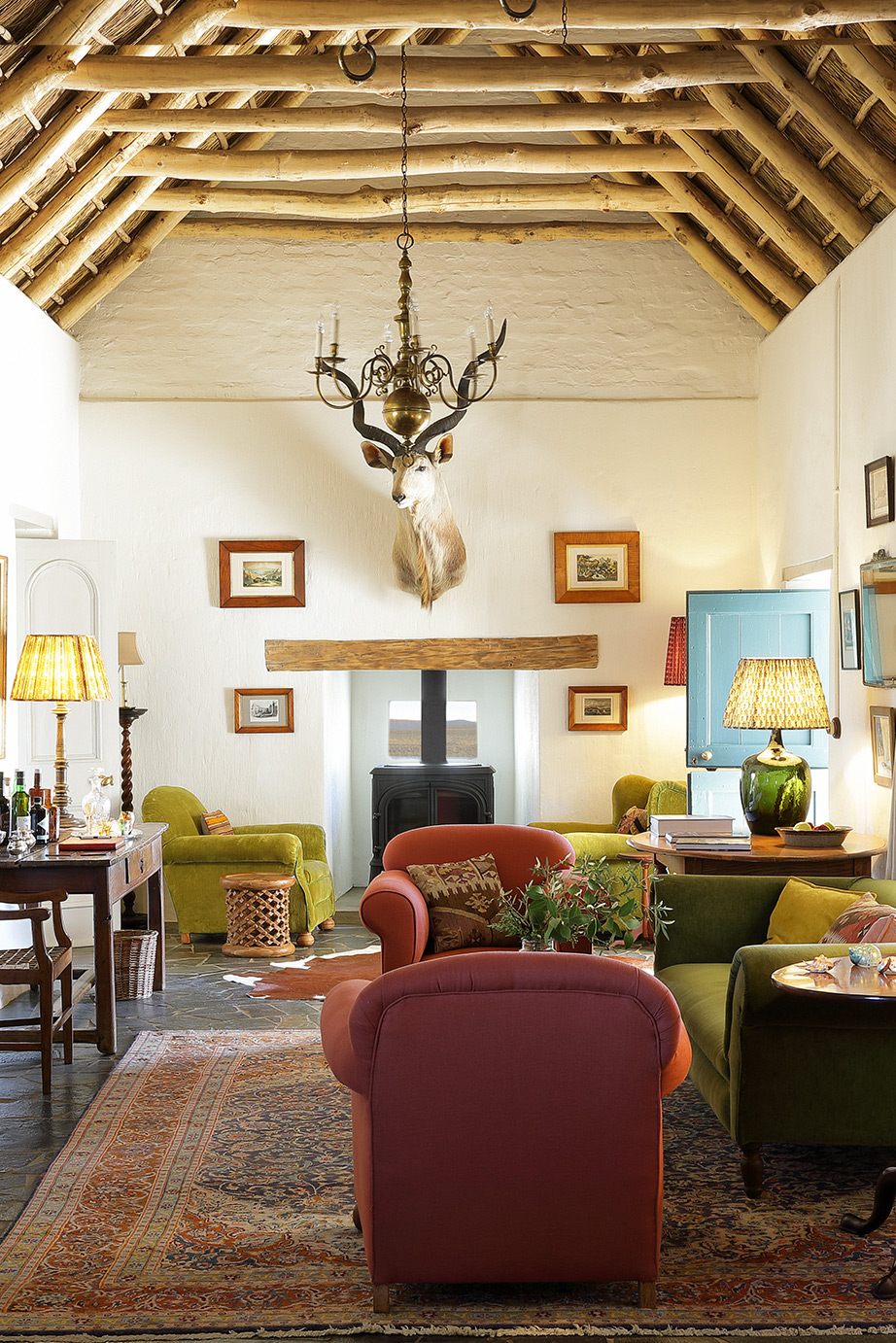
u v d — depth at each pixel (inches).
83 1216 144.7
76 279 322.0
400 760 393.7
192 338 340.8
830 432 274.8
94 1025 230.8
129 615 340.8
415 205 311.4
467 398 203.6
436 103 337.1
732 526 341.1
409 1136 119.0
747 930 193.6
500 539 341.4
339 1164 160.7
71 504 330.6
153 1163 161.5
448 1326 118.8
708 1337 117.3
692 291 343.6
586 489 341.4
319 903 312.0
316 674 341.4
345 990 136.5
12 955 203.3
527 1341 116.6
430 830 226.5
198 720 341.7
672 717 340.5
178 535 340.8
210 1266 131.6
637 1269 121.3
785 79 236.5
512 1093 119.0
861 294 250.8
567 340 342.6
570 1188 120.0
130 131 261.6
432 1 218.4
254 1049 215.3
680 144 284.5
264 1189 152.4
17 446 279.9
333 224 336.8
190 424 340.5
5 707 265.9
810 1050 147.1
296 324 342.0
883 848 222.5
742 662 251.4
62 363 322.0
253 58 231.3
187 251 341.7
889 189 234.7
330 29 257.0
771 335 328.2
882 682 230.8
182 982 266.2
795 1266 131.1
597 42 281.1
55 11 221.0
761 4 210.5
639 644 341.1
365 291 342.3
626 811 322.3
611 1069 119.1
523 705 371.2
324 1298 124.6
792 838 226.4
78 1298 124.6
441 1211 119.8
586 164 285.7
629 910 160.9
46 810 233.6
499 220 343.6
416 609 340.8
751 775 243.9
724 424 341.4
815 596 305.4
